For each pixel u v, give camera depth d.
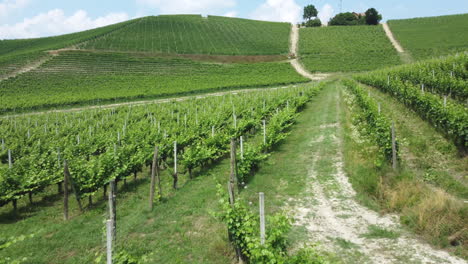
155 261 6.79
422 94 17.83
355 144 13.62
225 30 122.75
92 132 23.53
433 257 6.26
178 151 16.17
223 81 67.31
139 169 13.56
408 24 113.06
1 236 8.58
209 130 19.41
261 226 5.68
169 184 12.16
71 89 57.66
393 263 6.18
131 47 93.12
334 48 95.06
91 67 71.81
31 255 7.39
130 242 7.65
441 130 14.08
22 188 10.70
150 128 21.97
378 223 7.76
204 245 7.27
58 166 13.06
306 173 11.54
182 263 6.63
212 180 11.99
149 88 59.31
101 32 108.38
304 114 25.22
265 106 27.03
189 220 8.58
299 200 9.38
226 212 6.53
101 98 47.91
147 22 126.25
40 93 54.06
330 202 9.09
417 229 7.19
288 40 110.62
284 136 15.98
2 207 11.23
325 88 47.84
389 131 11.27
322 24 153.25
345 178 10.70
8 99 48.03
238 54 94.88
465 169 10.20
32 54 76.69
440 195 7.77
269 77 71.56
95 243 7.83
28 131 23.28
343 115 21.42
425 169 10.77
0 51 99.75
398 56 80.81
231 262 6.60
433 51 78.94
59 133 23.39
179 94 53.88
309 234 7.43
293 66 83.19
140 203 10.38
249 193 9.98
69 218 9.69
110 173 11.39
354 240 7.09
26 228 9.09
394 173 9.91
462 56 27.47
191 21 134.25
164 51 92.50
